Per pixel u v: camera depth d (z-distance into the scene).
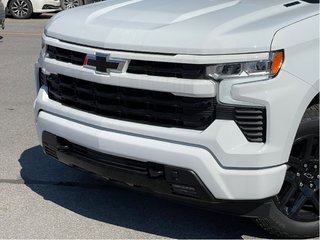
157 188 3.64
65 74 4.02
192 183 3.47
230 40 3.37
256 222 3.89
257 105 3.38
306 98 3.55
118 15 4.00
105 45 3.70
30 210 4.46
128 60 3.60
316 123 3.71
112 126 3.72
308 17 3.68
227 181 3.42
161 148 3.50
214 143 3.38
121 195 4.78
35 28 15.65
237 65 3.37
